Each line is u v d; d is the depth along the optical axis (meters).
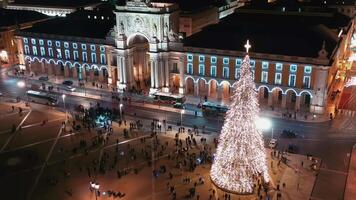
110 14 157.62
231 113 64.25
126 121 101.50
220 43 112.19
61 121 102.88
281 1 167.25
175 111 107.12
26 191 73.75
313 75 100.25
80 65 133.38
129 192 72.50
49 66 139.75
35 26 144.75
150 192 72.38
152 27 114.75
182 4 152.00
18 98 116.38
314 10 146.50
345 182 73.94
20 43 141.75
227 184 69.62
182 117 103.31
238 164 66.81
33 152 87.50
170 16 114.94
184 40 117.69
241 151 65.25
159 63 117.31
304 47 104.31
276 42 107.88
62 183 75.94
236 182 68.62
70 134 95.31
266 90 114.25
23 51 142.50
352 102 109.50
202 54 111.19
